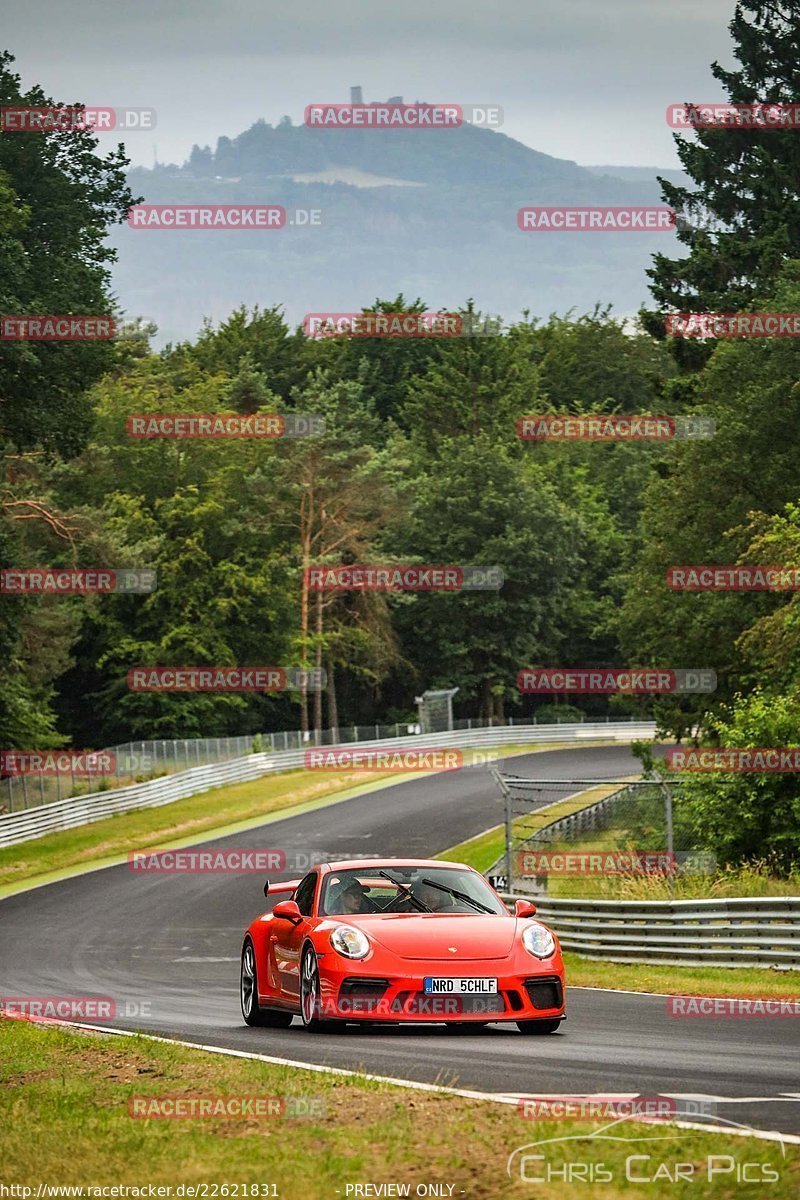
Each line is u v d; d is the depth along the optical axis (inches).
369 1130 558.6
